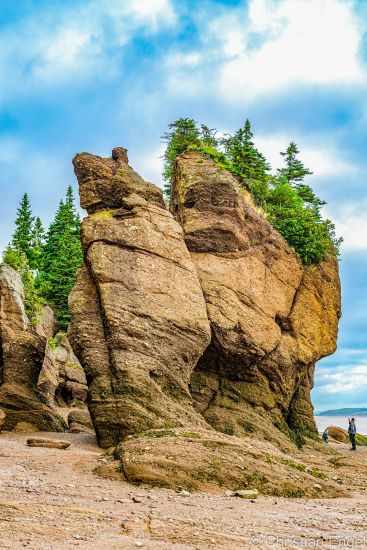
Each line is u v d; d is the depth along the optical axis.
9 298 40.91
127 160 38.50
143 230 33.19
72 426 40.06
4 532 12.14
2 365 38.47
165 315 31.67
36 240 80.44
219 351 35.25
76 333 31.09
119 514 14.64
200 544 12.28
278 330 38.66
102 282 31.28
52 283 67.81
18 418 35.03
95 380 29.22
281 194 47.03
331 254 45.66
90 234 32.97
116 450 23.36
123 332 30.14
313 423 42.56
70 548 11.28
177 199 39.91
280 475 21.47
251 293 37.44
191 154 41.72
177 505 16.59
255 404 36.88
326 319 43.38
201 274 35.75
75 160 37.00
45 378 47.16
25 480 18.59
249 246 38.50
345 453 39.47
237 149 45.94
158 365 30.27
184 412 29.12
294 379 40.22
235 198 38.16
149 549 11.59
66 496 16.58
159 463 20.53
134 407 27.72
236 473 20.81
